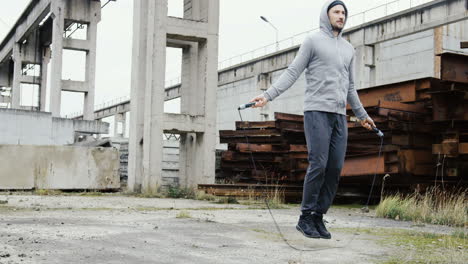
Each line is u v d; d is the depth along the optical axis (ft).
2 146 55.62
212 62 62.28
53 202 37.45
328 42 16.22
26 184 56.29
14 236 17.08
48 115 105.91
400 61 101.76
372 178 40.93
